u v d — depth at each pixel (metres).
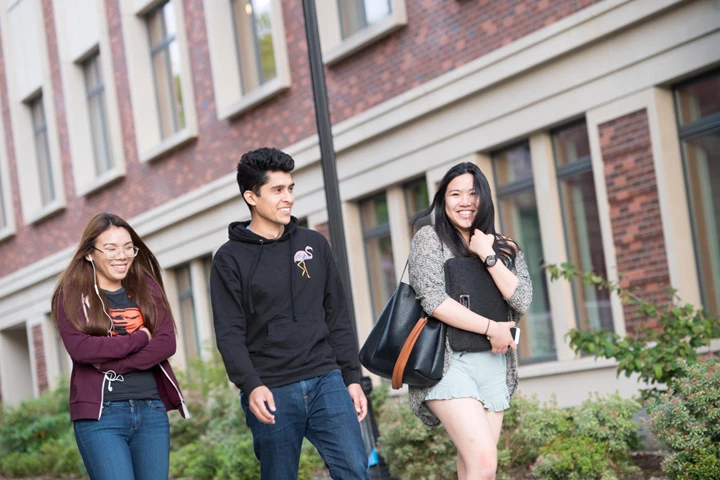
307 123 15.12
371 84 13.89
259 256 5.07
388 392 12.59
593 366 10.97
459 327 5.02
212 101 17.44
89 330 5.17
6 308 25.97
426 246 5.19
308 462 10.37
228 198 16.92
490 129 12.03
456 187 5.20
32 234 24.52
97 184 21.02
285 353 5.04
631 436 8.05
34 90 23.92
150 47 19.81
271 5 15.48
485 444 4.95
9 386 26.50
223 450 11.23
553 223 11.51
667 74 9.95
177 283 19.50
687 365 7.23
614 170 10.62
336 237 8.02
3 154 25.50
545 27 11.09
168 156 18.84
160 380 5.36
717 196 9.92
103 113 21.66
